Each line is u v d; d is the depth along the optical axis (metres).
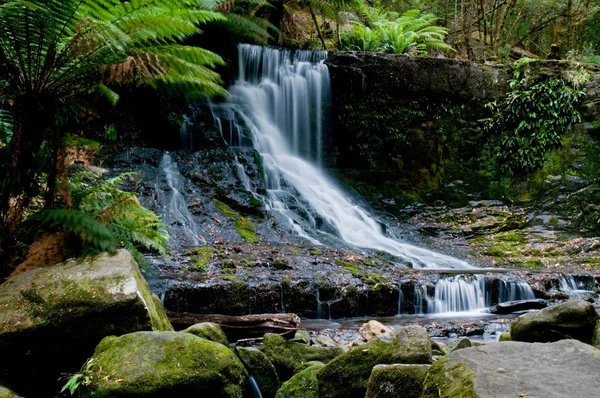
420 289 6.30
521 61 11.87
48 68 3.56
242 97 11.19
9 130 3.95
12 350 2.86
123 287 3.17
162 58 4.05
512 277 6.85
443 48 16.08
